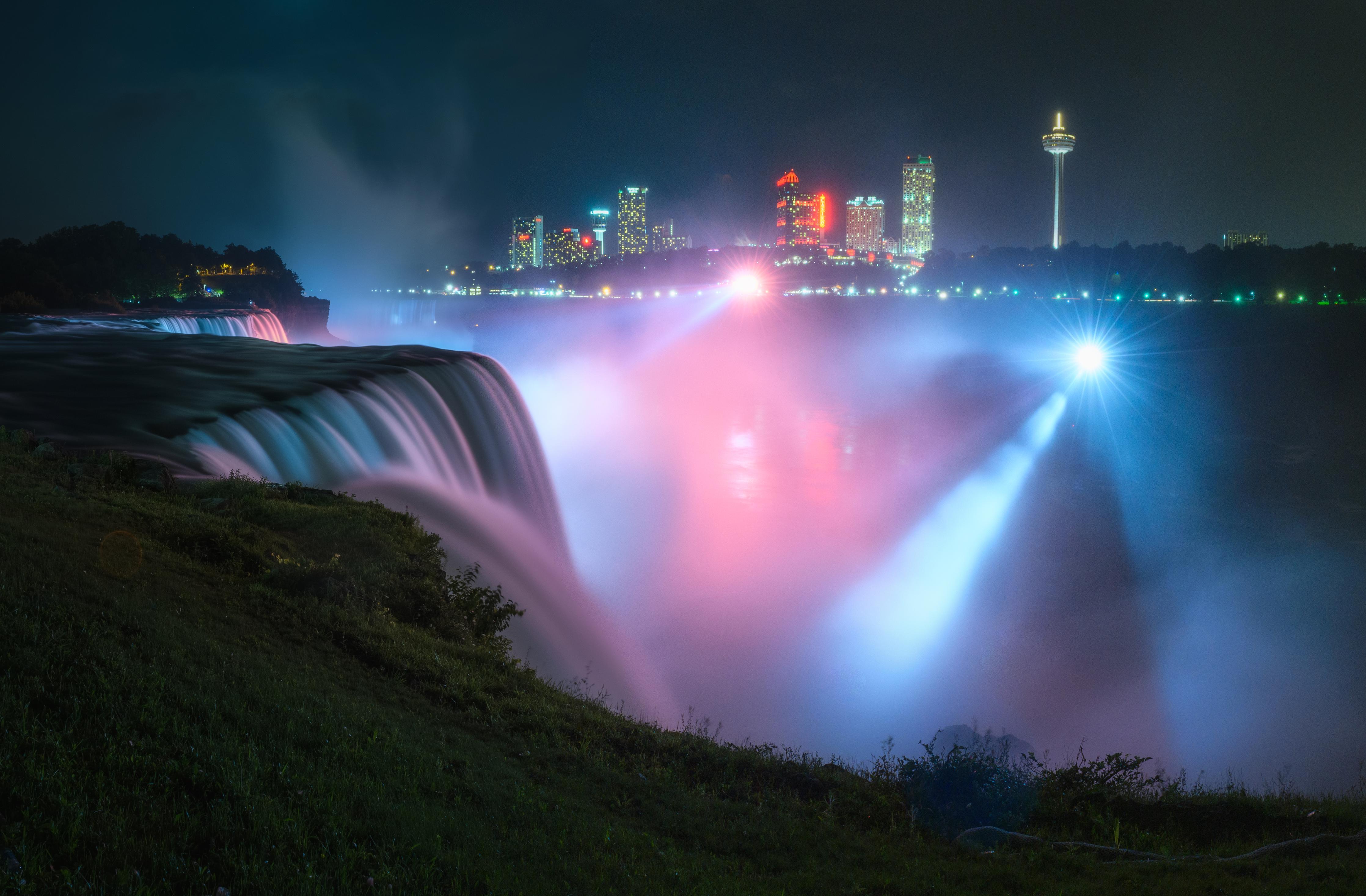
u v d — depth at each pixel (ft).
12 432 63.67
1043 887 26.91
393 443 91.20
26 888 17.70
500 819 26.50
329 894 19.97
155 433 70.74
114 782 21.88
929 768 36.68
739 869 27.09
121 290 313.73
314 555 49.24
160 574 37.63
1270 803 37.37
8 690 24.21
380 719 31.35
